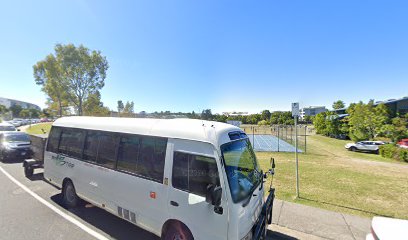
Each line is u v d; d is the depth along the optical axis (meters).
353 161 14.93
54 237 4.41
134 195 4.12
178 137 3.62
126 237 4.45
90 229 4.74
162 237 3.76
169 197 3.60
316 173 10.66
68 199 5.95
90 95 36.94
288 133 39.91
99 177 4.85
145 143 4.10
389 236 2.79
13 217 5.27
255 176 4.15
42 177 8.85
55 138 6.45
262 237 3.77
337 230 4.75
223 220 3.03
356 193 7.62
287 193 7.39
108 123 5.00
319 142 29.47
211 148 3.24
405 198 7.19
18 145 12.16
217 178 3.11
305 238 4.45
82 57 34.28
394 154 17.38
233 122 29.33
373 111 29.12
